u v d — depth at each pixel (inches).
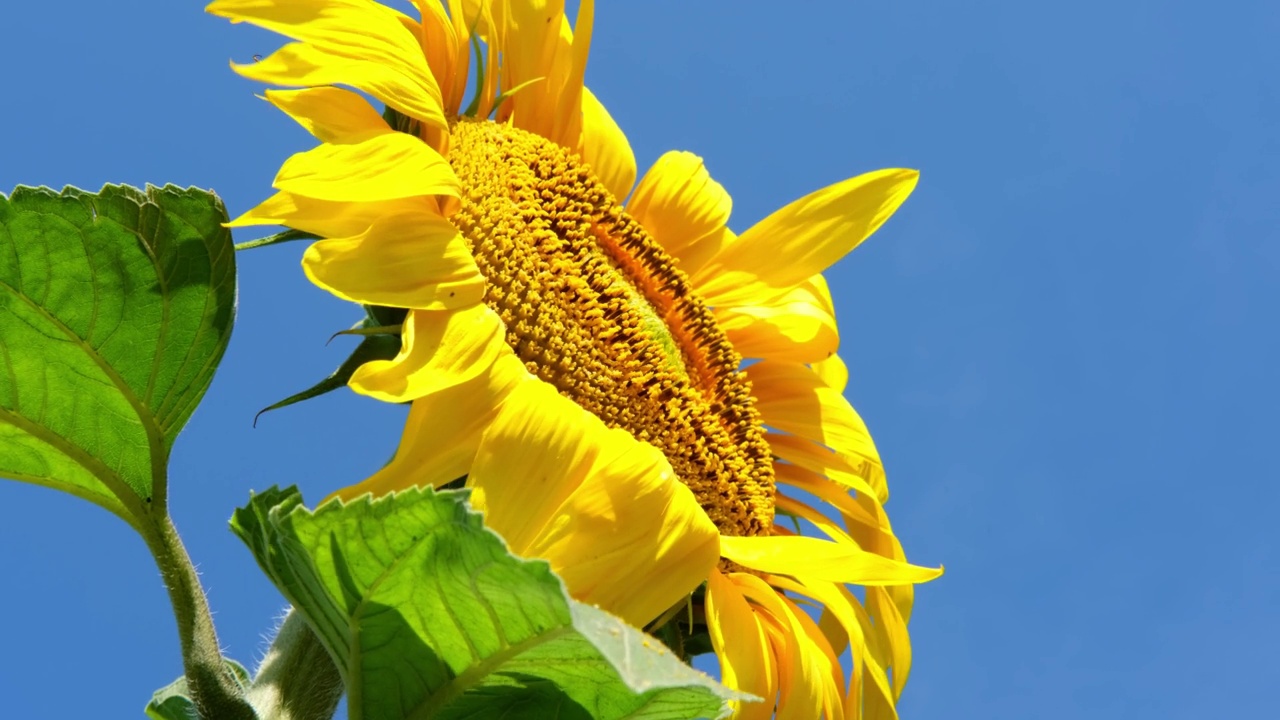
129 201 38.9
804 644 42.3
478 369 39.9
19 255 38.5
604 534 39.8
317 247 39.9
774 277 48.2
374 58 41.5
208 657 38.9
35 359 38.9
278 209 40.0
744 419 46.2
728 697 35.4
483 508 39.3
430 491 35.8
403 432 39.6
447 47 44.0
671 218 48.4
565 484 39.8
